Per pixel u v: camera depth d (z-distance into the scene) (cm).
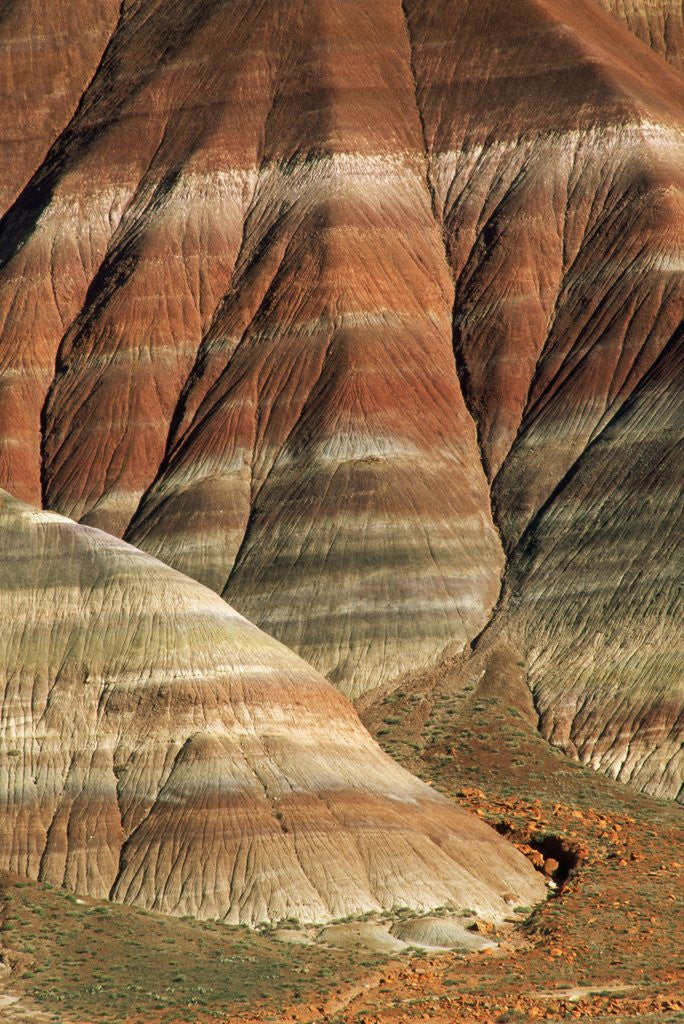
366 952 5322
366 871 5831
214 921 5534
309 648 9075
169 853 5753
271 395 10644
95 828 5862
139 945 5125
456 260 11394
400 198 11656
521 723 8300
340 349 10625
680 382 9825
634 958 5222
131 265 11775
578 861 6669
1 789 6019
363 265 11112
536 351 10681
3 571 6750
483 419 10431
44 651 6500
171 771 6078
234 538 9925
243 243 11775
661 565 8844
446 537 9588
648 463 9475
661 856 6788
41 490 10956
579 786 7712
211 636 6619
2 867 5700
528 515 9750
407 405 10350
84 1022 4372
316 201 11575
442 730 8300
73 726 6259
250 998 4641
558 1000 4559
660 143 11469
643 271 10656
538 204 11344
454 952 5381
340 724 6644
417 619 9131
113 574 6781
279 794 6041
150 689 6375
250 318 11200
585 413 10131
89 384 11338
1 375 11619
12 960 4941
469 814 6719
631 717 8106
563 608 8962
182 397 11088
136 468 10794
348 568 9419
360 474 9869
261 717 6397
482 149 11862
